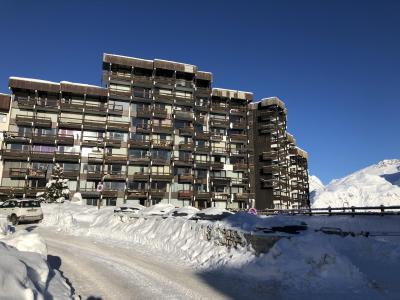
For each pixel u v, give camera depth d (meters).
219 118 66.38
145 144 57.31
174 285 9.52
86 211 28.59
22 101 52.03
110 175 53.97
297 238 11.18
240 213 16.48
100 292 8.62
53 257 13.34
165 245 16.31
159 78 60.66
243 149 66.06
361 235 14.21
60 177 44.28
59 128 53.78
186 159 59.62
